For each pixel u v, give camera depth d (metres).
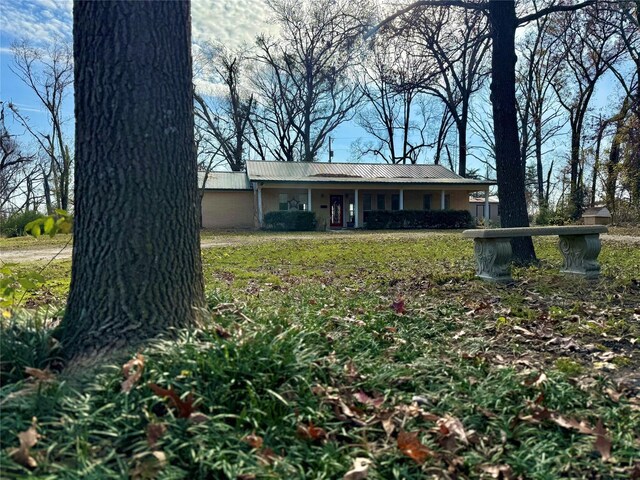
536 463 1.65
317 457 1.56
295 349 2.12
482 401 2.07
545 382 2.24
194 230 2.52
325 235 17.44
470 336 3.22
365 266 7.69
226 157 33.72
